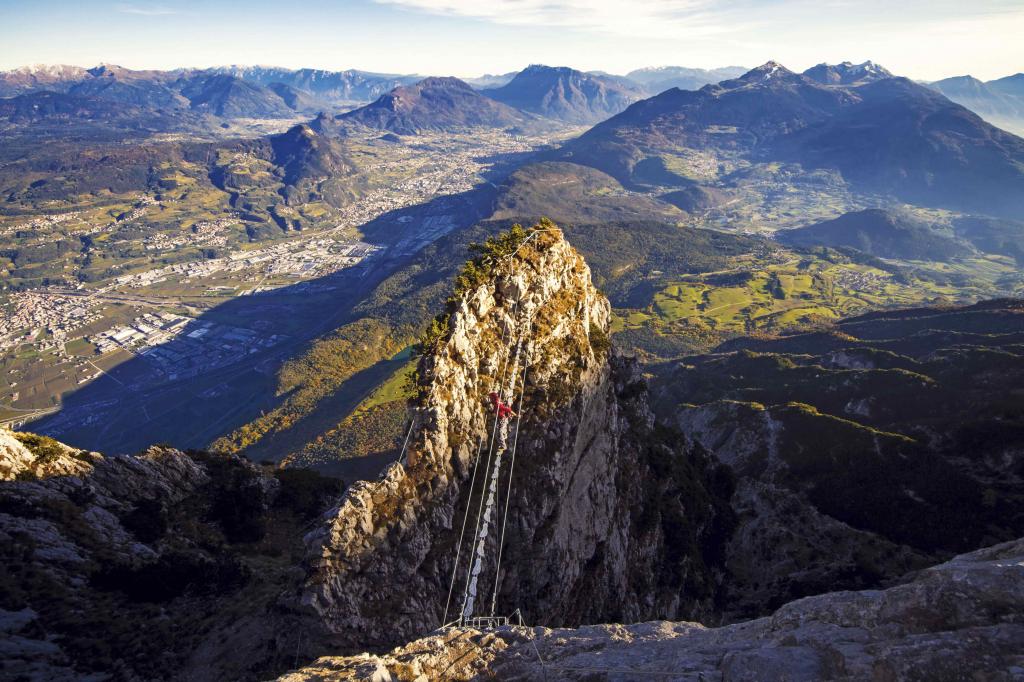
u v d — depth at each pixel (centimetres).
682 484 11062
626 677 2888
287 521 8269
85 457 7369
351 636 5191
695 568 9981
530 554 6638
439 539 6125
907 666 2192
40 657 4569
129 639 5050
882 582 10900
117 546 6228
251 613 5569
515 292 8094
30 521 5959
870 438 16038
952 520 13000
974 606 2392
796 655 2561
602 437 8506
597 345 9000
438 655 3512
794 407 18538
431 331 7212
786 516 12825
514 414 7050
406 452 6347
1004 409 16300
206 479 8375
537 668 3238
